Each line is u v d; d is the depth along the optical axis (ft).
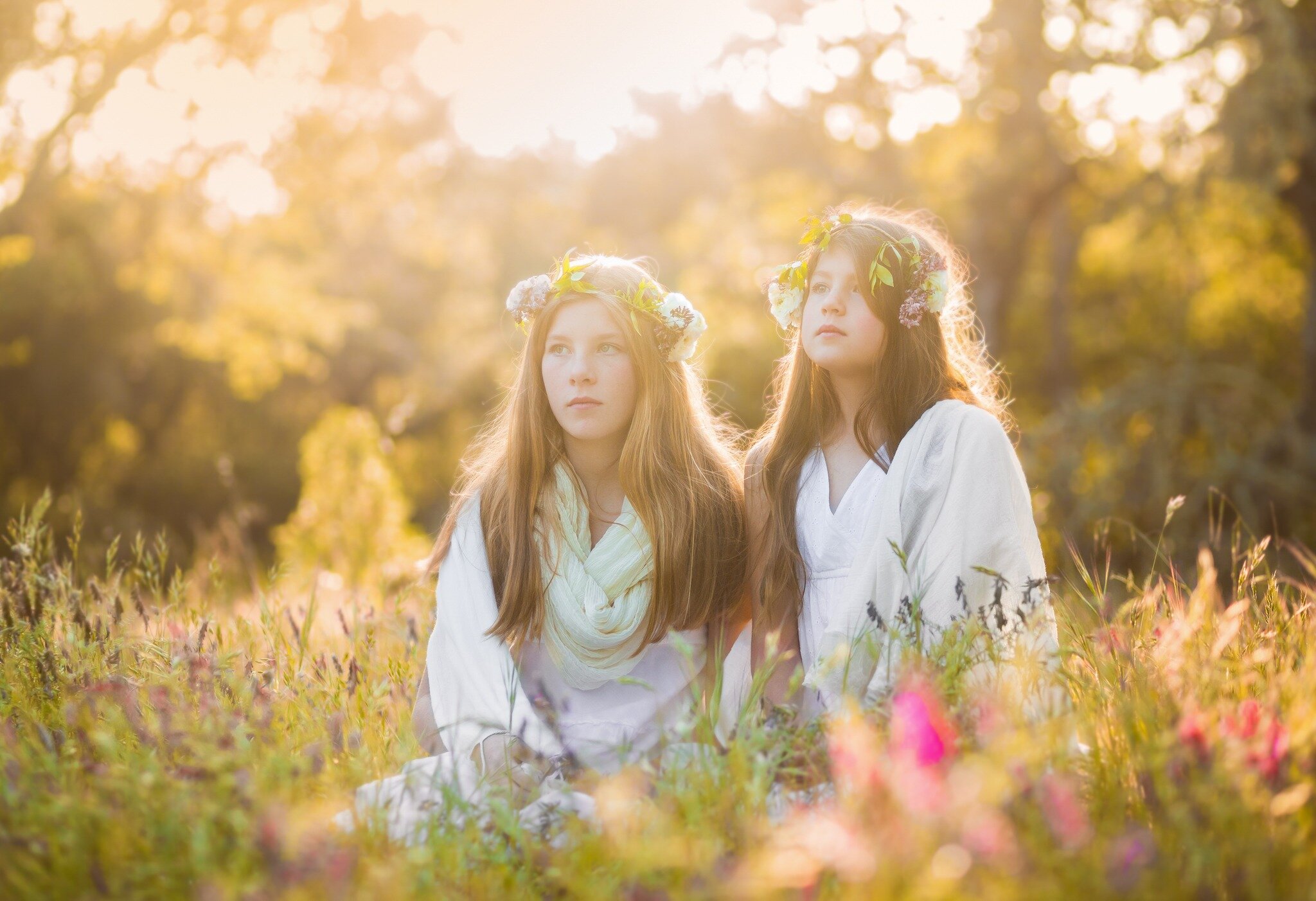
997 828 4.55
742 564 8.71
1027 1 37.83
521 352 8.95
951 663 6.40
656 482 8.30
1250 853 4.76
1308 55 32.24
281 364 70.13
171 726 6.36
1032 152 42.24
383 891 4.83
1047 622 7.36
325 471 25.99
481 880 5.55
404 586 12.28
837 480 8.66
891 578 7.79
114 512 60.39
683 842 5.01
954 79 41.73
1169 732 5.52
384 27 41.86
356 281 81.41
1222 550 11.48
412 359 80.28
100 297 59.67
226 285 63.52
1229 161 33.04
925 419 8.14
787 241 48.14
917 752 5.64
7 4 35.96
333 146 51.03
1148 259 52.31
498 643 8.03
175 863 5.06
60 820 5.32
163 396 70.28
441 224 87.51
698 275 49.37
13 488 63.72
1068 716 5.78
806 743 6.25
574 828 5.63
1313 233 37.40
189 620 9.33
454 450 77.10
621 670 8.27
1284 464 34.30
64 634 8.69
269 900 4.67
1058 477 32.50
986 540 7.77
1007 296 45.60
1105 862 4.62
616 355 8.39
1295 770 5.39
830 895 4.87
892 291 8.37
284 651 8.81
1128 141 39.63
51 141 40.27
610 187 87.76
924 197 47.21
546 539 8.29
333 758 6.61
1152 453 31.91
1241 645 7.29
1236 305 50.88
